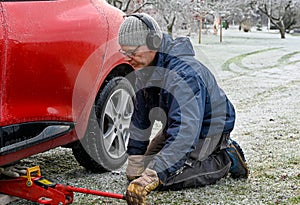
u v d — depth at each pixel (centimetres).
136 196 245
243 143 453
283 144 450
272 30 3759
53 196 268
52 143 292
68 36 294
